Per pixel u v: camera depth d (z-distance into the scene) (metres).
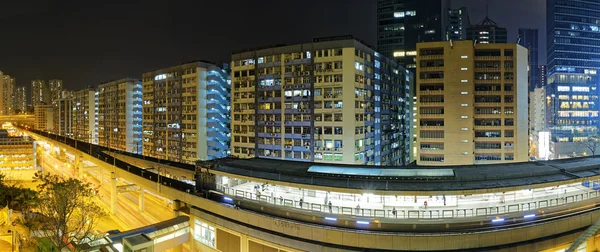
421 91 105.69
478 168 63.91
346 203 57.44
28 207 75.81
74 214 66.94
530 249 48.09
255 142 108.00
